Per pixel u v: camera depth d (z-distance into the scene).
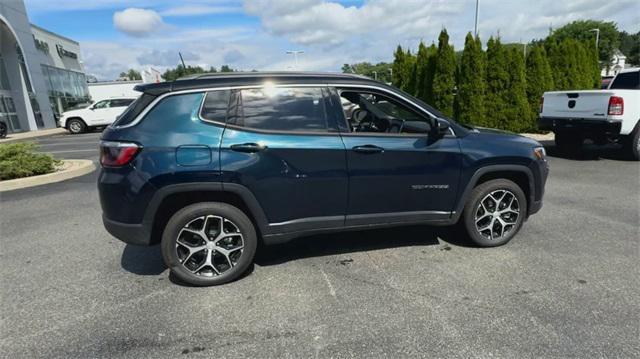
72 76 30.92
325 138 3.38
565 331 2.62
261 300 3.10
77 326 2.81
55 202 6.15
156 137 3.11
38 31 25.58
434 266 3.62
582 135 8.38
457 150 3.69
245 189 3.22
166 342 2.61
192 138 3.13
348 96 3.56
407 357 2.41
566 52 12.57
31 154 7.92
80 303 3.13
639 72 8.52
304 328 2.72
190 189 3.14
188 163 3.11
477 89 10.99
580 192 5.97
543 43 13.36
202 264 3.34
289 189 3.33
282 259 3.85
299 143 3.30
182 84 3.24
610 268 3.48
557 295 3.06
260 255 3.96
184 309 3.00
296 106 3.38
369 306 2.98
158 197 3.11
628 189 6.10
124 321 2.86
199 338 2.64
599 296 3.03
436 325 2.72
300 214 3.43
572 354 2.40
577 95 8.19
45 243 4.42
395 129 3.68
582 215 4.92
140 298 3.18
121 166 3.10
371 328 2.70
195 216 3.23
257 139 3.23
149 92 3.25
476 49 10.91
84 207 5.85
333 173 3.40
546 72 11.90
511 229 4.05
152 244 3.29
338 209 3.51
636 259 3.65
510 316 2.80
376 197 3.57
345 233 4.50
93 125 20.77
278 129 3.30
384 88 3.61
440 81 11.96
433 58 12.59
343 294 3.16
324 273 3.54
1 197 6.49
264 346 2.55
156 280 3.50
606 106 7.63
